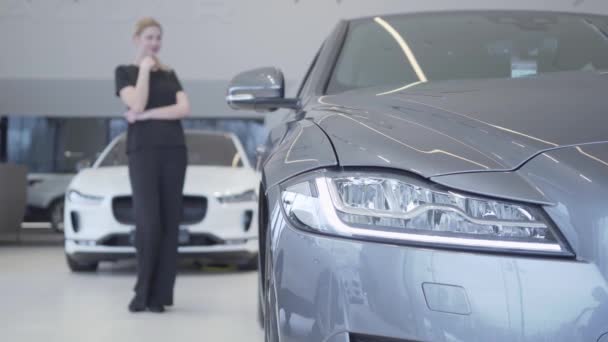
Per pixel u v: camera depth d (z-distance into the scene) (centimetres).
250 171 522
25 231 1009
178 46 886
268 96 182
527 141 109
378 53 185
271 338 116
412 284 100
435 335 98
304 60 883
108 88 915
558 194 101
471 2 852
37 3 879
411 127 118
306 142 124
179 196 347
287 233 111
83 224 476
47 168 1070
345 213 106
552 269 97
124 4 878
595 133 109
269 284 119
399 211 105
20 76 889
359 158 111
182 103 346
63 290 414
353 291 102
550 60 182
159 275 343
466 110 122
